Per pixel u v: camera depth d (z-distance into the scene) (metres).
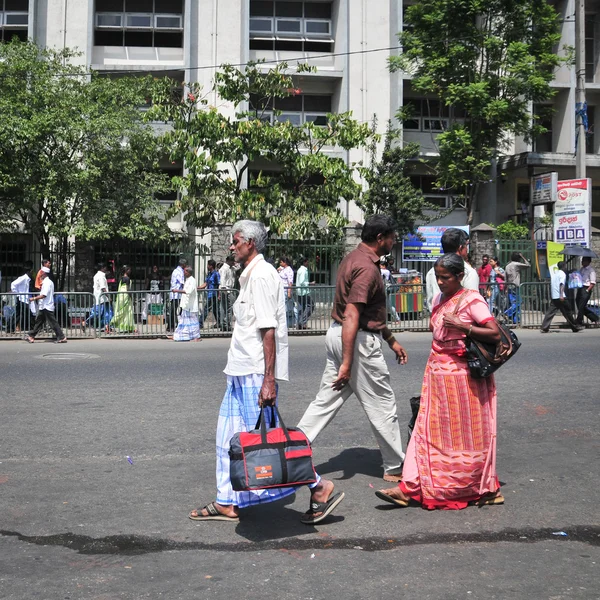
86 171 20.05
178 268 17.55
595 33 29.41
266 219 20.38
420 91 25.53
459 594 3.55
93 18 26.25
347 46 26.80
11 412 7.74
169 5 27.03
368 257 5.17
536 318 17.95
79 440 6.58
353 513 4.77
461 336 4.82
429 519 4.64
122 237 21.55
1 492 5.17
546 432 6.89
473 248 22.83
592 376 9.88
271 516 4.75
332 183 20.42
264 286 4.50
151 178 22.25
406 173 27.81
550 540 4.28
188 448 6.34
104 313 16.41
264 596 3.53
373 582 3.69
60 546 4.21
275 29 27.83
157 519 4.65
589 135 29.09
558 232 19.83
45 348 14.21
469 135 24.39
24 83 20.67
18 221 22.22
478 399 4.84
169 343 15.37
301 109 27.81
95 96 21.56
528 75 24.08
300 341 15.45
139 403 8.23
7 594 3.56
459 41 24.62
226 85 20.47
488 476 4.86
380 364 5.19
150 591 3.59
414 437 4.96
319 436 6.79
